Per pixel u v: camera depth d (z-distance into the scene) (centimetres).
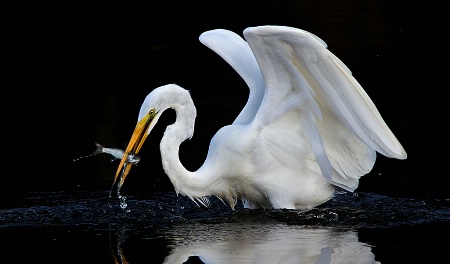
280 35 1097
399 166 1405
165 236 1074
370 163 1202
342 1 2745
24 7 2628
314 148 1186
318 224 1131
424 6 2683
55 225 1127
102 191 1301
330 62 1092
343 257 971
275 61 1139
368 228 1105
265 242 1041
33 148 1541
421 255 976
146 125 1180
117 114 1747
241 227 1123
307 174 1215
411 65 2062
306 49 1095
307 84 1147
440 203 1226
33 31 2431
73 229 1109
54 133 1631
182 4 2744
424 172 1370
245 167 1207
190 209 1227
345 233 1081
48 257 979
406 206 1210
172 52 2278
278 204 1222
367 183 1334
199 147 1496
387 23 2508
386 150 1109
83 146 1550
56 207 1212
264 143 1196
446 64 2067
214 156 1222
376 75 1983
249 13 2616
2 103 1856
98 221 1145
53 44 2333
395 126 1611
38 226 1121
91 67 2141
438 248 1002
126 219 1159
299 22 2491
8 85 2000
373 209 1198
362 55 2159
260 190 1227
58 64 2164
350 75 1095
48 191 1299
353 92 1098
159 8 2700
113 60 2198
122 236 1072
